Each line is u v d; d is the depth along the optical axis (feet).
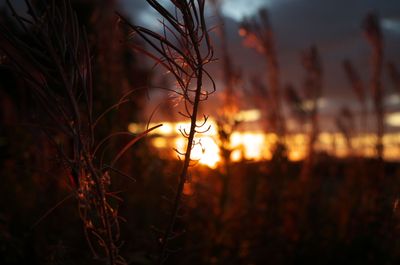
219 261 11.28
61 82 3.81
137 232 10.31
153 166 12.26
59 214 11.06
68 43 3.86
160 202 11.87
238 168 12.48
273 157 14.01
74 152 3.94
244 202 12.90
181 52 4.04
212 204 11.64
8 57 3.78
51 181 10.95
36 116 4.16
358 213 13.34
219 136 11.17
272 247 12.94
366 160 14.43
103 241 4.15
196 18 3.97
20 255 9.51
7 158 13.05
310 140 15.89
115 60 10.53
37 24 3.66
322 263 12.76
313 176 15.38
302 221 13.69
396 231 11.44
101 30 9.53
